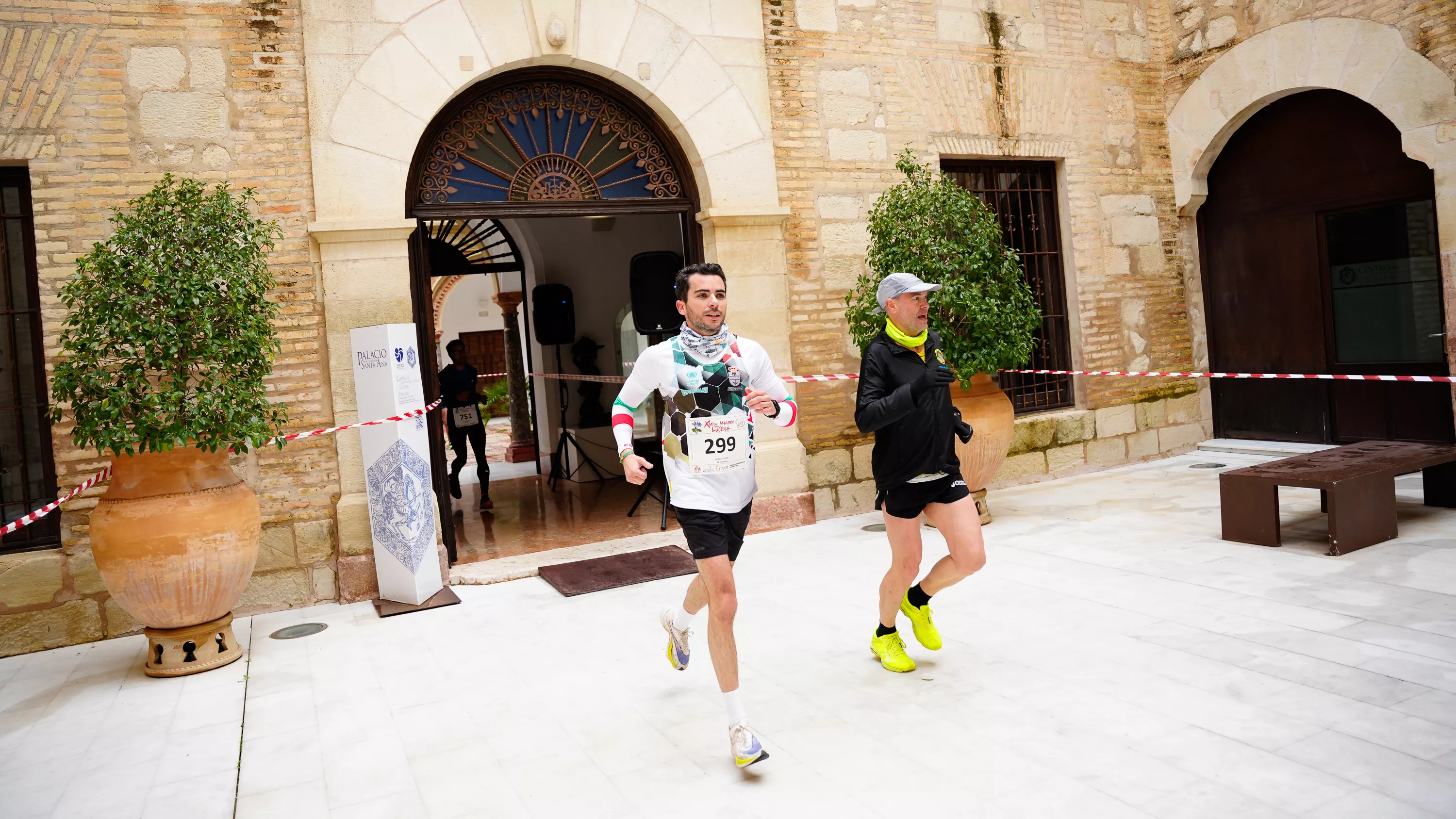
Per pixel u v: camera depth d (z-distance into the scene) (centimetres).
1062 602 464
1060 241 862
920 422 361
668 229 1068
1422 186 757
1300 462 575
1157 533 592
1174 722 316
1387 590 440
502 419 2375
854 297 743
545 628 493
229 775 335
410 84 607
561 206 674
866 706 354
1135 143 888
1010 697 350
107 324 442
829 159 738
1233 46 845
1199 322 927
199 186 491
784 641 439
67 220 535
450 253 1212
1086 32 859
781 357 715
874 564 577
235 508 473
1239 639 392
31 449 548
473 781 316
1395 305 790
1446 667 345
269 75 578
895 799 279
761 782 298
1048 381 857
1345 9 762
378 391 554
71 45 536
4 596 517
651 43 672
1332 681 340
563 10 644
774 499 707
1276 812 254
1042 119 834
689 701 374
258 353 488
